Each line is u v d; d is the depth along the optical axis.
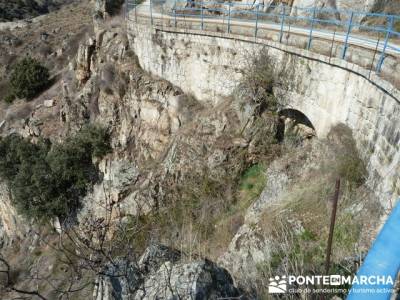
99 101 24.14
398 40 12.77
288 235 9.11
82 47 28.12
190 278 5.95
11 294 10.98
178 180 15.84
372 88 9.42
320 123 11.99
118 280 5.93
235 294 6.18
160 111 19.94
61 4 87.12
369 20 15.96
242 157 14.73
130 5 27.64
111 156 21.88
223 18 20.22
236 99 15.38
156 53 20.56
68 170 21.47
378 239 4.88
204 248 10.23
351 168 10.02
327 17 17.28
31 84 34.47
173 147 17.08
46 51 43.38
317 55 11.59
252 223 10.96
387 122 8.72
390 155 8.47
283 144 14.57
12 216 25.47
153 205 15.67
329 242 4.61
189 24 18.98
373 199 8.65
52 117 28.77
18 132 30.48
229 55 16.06
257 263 8.67
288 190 11.75
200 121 16.64
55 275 14.46
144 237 9.36
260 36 14.81
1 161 24.39
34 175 21.16
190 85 18.84
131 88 21.95
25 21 58.25
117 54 24.06
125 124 22.19
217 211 13.71
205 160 15.32
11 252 24.92
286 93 13.55
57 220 21.25
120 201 18.34
